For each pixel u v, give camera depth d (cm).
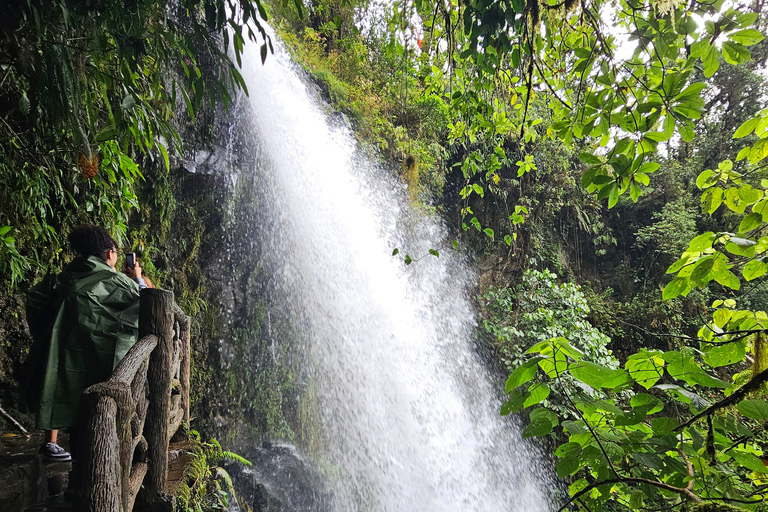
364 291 809
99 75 232
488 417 935
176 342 346
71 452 222
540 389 160
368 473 697
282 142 738
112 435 156
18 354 396
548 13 270
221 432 595
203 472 329
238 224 670
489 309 1014
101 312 234
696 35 191
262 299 682
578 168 1154
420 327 886
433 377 873
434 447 808
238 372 633
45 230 410
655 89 187
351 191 845
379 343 798
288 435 653
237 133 671
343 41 1016
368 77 1014
